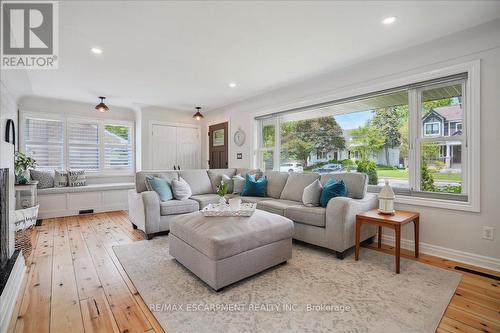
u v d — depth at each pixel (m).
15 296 1.86
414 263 2.52
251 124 5.11
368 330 1.54
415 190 2.91
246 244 2.12
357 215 2.60
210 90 4.48
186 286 2.08
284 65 3.29
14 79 3.45
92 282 2.16
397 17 2.21
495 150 2.33
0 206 1.96
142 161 5.71
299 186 3.65
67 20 2.19
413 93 2.91
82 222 4.30
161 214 3.46
